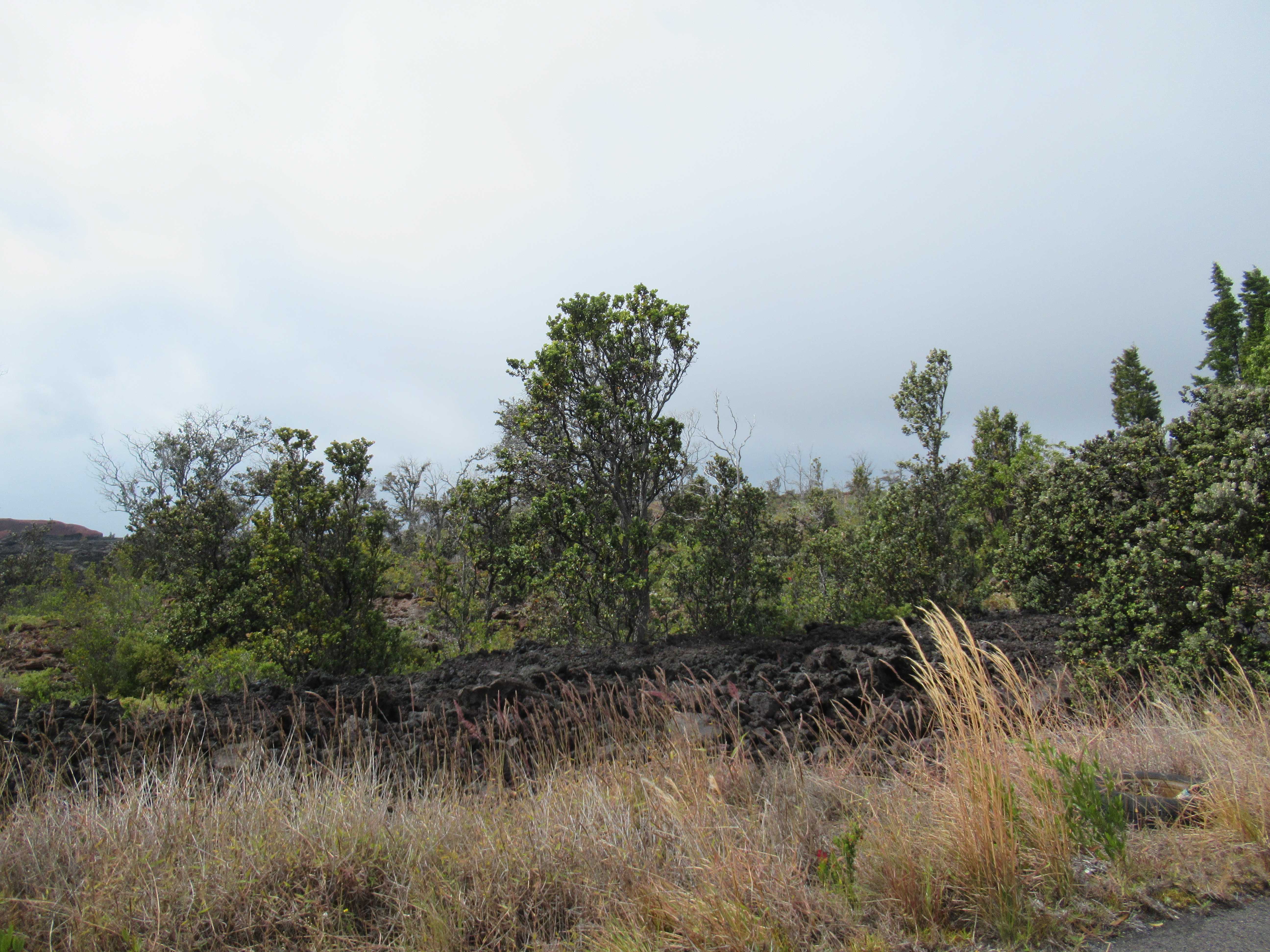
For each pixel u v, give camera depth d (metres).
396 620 14.63
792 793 4.13
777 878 3.02
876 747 4.95
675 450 11.03
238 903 3.15
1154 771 4.15
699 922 2.81
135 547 24.64
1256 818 3.33
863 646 7.65
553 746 5.39
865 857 3.23
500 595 12.54
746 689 6.68
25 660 15.48
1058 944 2.64
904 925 2.84
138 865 3.35
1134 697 5.58
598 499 10.91
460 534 12.23
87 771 4.84
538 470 11.28
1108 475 7.02
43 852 3.54
